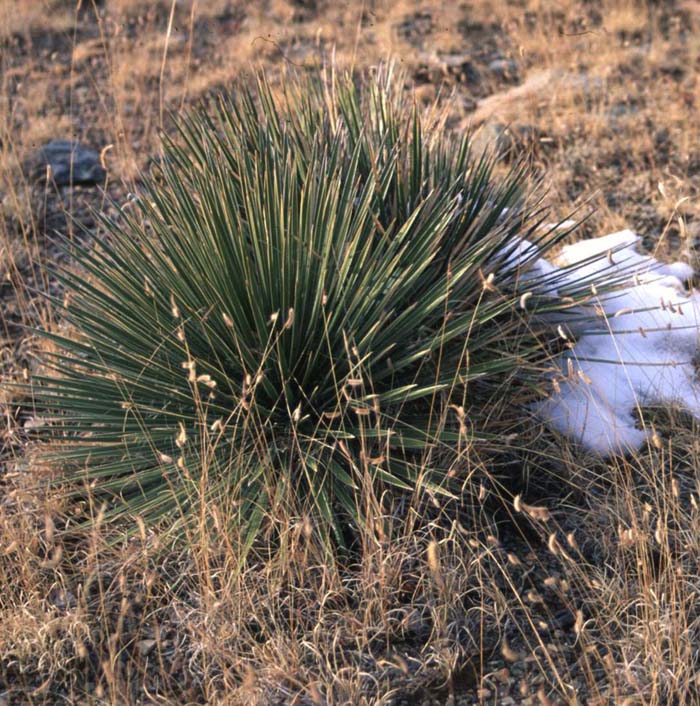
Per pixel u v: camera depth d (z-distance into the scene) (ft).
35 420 13.60
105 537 11.58
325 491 11.37
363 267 11.82
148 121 24.02
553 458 12.34
